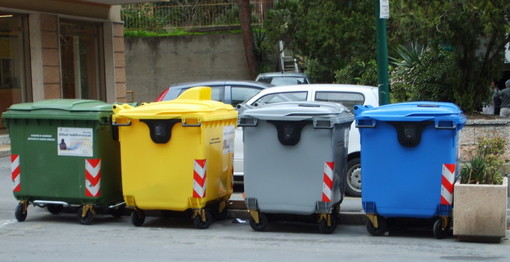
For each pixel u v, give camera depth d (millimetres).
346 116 8719
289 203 8539
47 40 19375
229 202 9883
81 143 9102
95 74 21781
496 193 7957
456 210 8078
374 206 8359
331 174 8406
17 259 7484
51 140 9211
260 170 8594
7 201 11164
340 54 22766
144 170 8844
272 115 8422
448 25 13359
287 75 22922
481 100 14383
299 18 25594
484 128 12438
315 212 8492
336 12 22391
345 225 9305
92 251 7820
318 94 11383
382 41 10188
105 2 21219
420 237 8539
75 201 9273
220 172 9211
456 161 8461
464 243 8133
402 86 14977
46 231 8992
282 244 8172
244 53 29641
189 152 8695
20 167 9367
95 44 21797
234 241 8352
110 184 9320
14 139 9352
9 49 18578
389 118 8148
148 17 31812
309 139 8414
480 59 14445
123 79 22734
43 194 9312
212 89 13508
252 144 8586
